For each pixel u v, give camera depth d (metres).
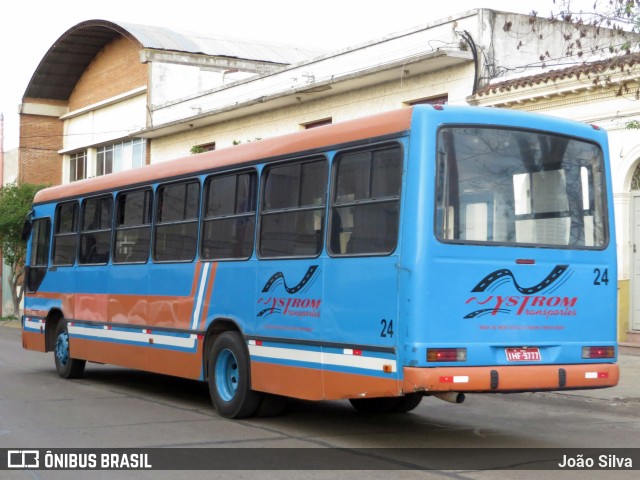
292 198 9.73
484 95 18.80
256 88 27.02
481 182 8.41
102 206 13.95
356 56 23.05
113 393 13.14
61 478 7.56
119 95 35.00
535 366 8.44
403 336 7.97
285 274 9.64
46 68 38.50
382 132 8.55
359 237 8.67
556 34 20.36
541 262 8.62
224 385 10.79
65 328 14.88
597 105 16.75
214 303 10.88
